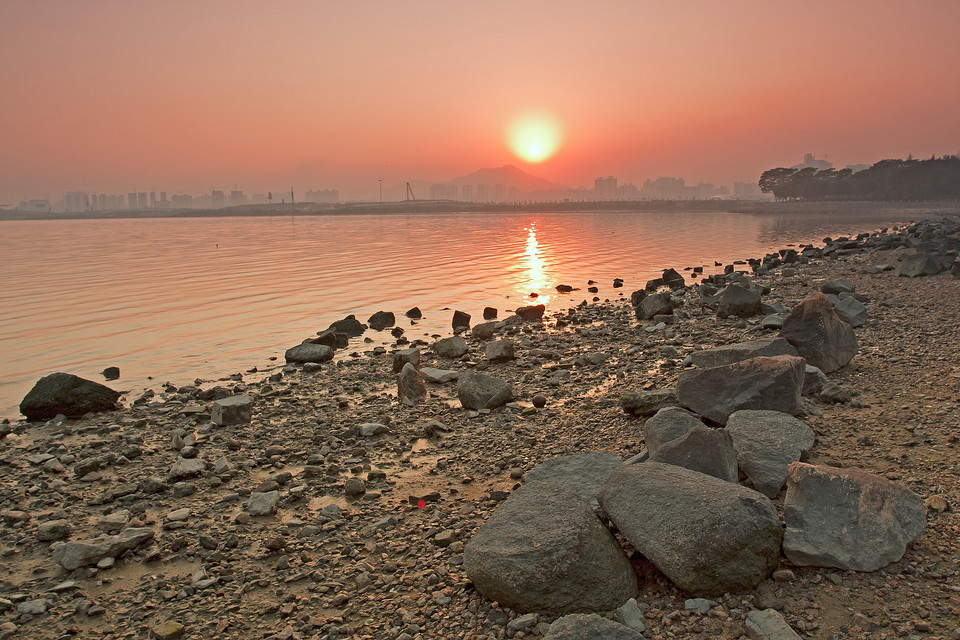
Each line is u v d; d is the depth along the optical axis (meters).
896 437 7.65
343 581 5.82
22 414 11.48
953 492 6.18
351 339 17.53
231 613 5.40
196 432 10.15
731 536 4.90
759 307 17.36
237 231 102.69
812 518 5.37
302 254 48.78
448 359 14.59
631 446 8.38
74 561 6.21
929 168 149.50
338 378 13.27
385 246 56.81
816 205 158.50
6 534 7.00
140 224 174.00
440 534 6.43
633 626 4.62
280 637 5.01
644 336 15.91
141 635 5.18
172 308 23.30
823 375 9.76
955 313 15.37
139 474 8.55
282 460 8.87
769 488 6.34
